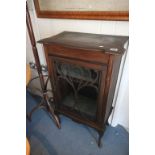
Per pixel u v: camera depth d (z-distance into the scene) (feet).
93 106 3.67
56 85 3.62
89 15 3.11
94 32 3.38
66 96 3.92
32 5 3.80
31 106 5.67
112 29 3.14
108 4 2.81
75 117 3.92
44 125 4.78
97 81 2.89
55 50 2.91
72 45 2.54
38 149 4.04
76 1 3.09
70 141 4.23
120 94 3.83
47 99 4.53
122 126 4.56
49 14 3.60
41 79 4.12
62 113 4.16
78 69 3.01
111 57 2.33
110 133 4.38
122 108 4.17
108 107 3.41
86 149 3.99
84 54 2.57
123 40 2.80
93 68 2.64
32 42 3.41
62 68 3.23
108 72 2.53
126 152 3.86
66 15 3.39
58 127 4.62
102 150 3.94
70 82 3.37
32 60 5.21
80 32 3.51
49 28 3.98
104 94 2.88
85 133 4.44
